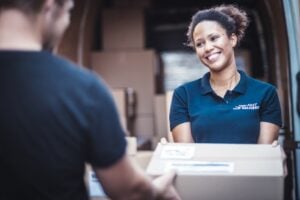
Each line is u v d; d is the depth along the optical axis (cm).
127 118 304
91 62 332
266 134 133
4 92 76
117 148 79
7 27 78
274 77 279
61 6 82
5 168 76
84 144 78
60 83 76
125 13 337
